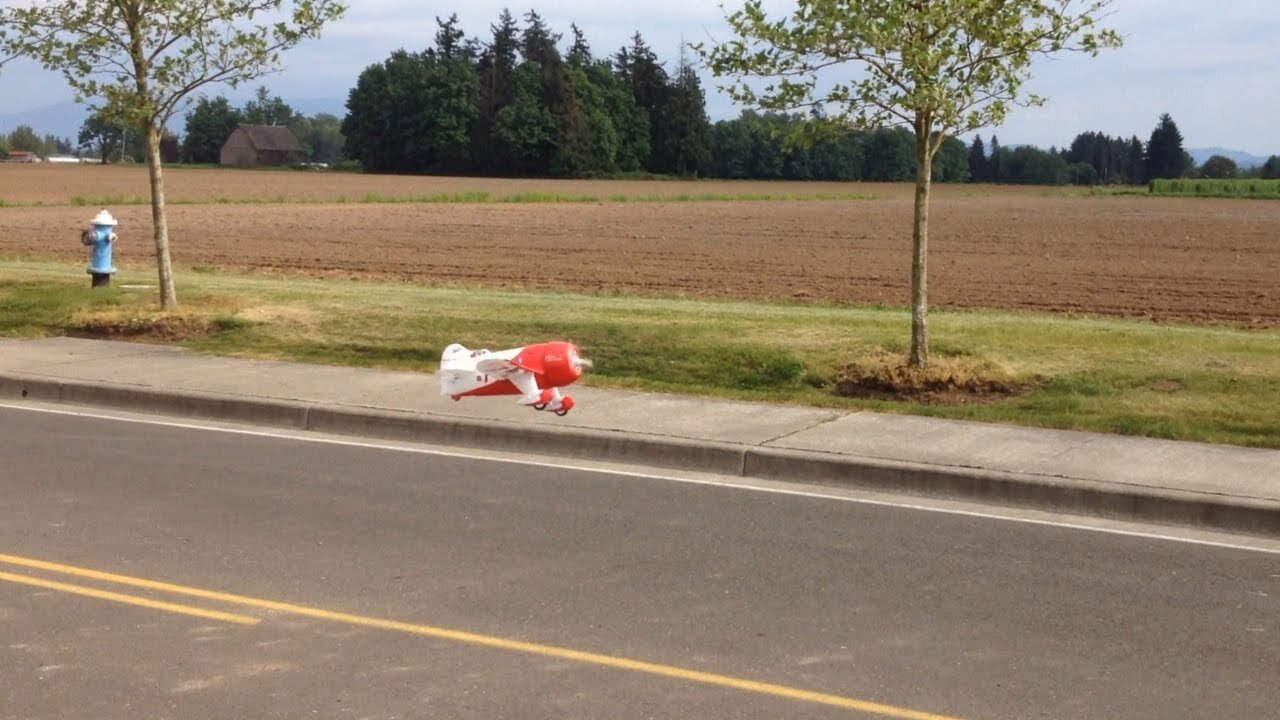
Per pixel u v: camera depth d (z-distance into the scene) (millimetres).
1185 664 6355
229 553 7996
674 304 19406
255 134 191250
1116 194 117875
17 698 5781
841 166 163375
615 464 10711
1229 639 6715
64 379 13367
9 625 6695
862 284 29406
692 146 152000
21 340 16094
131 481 9828
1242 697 5957
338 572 7645
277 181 106188
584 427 11148
